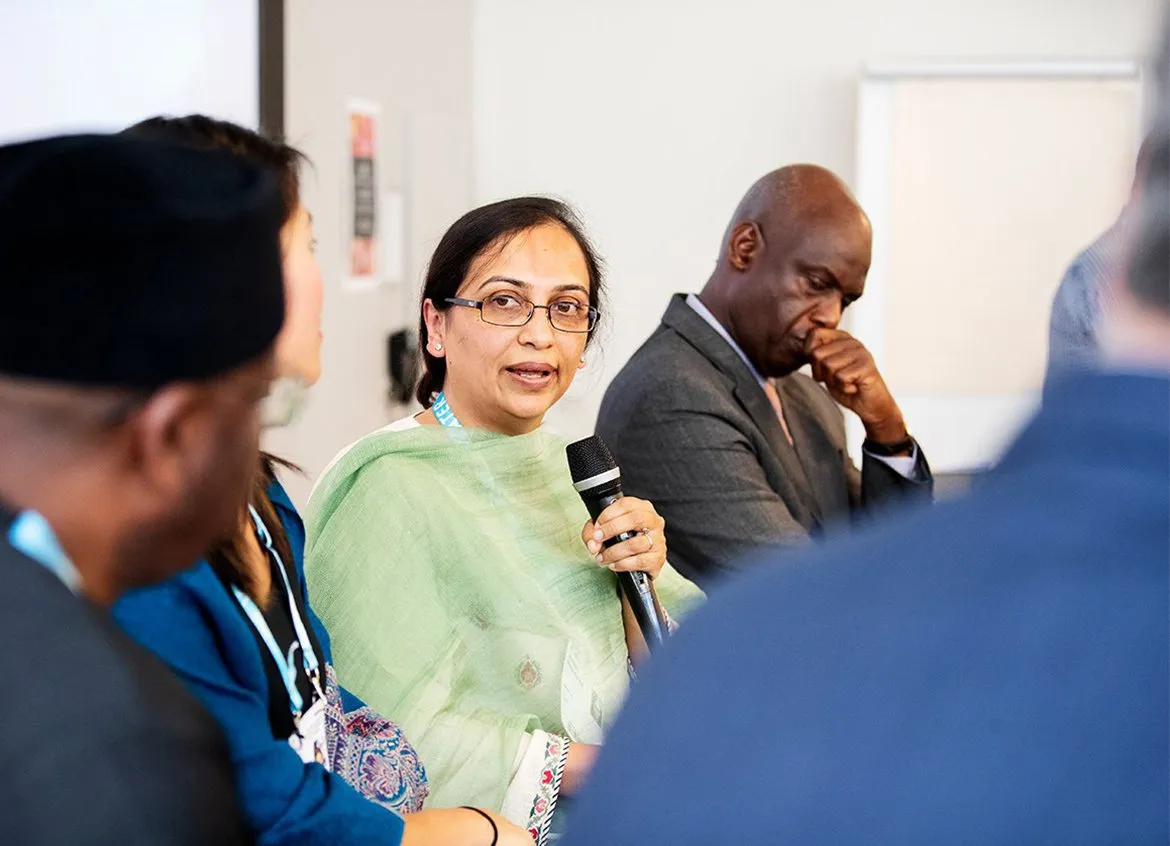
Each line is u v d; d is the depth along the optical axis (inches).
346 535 88.6
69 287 33.0
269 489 72.9
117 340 33.5
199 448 36.1
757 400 124.2
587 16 253.0
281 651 66.3
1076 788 26.1
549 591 94.5
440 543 89.3
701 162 253.8
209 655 60.4
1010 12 246.7
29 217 32.9
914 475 130.8
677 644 31.4
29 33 140.1
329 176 188.5
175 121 64.3
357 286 201.8
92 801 30.9
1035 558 27.8
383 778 77.1
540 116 255.8
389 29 209.6
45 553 34.8
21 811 30.5
